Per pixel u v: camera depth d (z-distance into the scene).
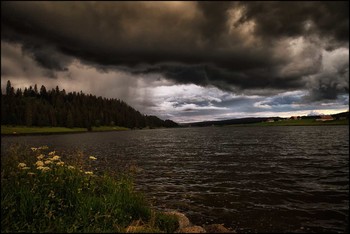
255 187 14.34
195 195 12.95
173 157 30.31
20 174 8.49
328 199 11.80
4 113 146.50
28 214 6.78
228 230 8.08
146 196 12.80
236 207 10.89
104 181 10.26
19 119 151.62
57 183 8.38
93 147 47.47
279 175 17.64
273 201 11.65
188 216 9.89
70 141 69.69
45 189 7.89
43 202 7.11
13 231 5.98
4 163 9.08
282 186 14.44
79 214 7.01
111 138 88.38
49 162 9.04
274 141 54.72
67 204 7.60
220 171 19.89
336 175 17.38
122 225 7.21
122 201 8.54
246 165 22.70
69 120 174.25
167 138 84.56
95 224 6.73
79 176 9.24
